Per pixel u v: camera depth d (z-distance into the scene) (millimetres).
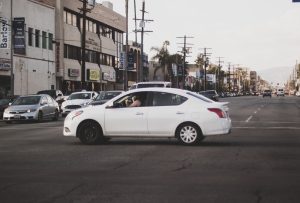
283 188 8680
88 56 69000
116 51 81812
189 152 13789
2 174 10242
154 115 15570
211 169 10797
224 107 15750
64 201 7734
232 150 14203
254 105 58188
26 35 48562
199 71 145375
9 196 8117
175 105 15586
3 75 44000
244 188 8695
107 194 8234
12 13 44906
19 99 29609
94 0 65938
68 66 60031
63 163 11781
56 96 38969
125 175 10062
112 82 80438
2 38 41125
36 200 7820
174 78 114500
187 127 15445
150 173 10297
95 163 11758
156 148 14773
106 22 74812
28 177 9875
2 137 18906
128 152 13844
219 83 160250
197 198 7914
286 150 14188
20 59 47156
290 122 27328
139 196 8062
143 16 64125
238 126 24234
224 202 7645
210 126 15328
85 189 8656
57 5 57156
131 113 15703
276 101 79250
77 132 16000
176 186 8891
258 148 14695
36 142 16797
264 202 7629
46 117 29656
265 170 10641
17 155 13289
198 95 15852
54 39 56031
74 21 63344
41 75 52031
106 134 15883
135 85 31625
